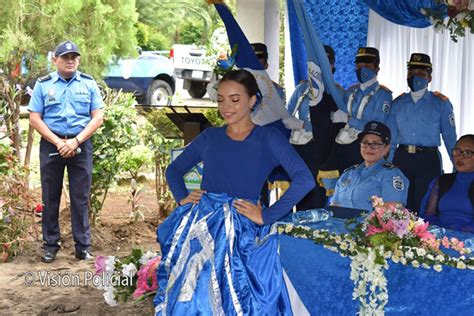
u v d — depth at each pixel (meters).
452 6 5.30
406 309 3.38
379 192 4.21
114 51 9.62
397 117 5.92
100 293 5.50
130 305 5.19
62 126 6.37
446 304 3.33
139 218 7.79
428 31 7.23
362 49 5.88
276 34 7.19
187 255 3.37
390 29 7.35
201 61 14.93
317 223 3.74
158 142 7.77
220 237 3.35
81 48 8.87
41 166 6.43
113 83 13.65
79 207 6.53
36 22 8.57
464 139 4.21
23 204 7.16
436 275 3.31
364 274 3.40
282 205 3.37
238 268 3.31
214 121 6.30
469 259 3.25
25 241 6.76
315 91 5.49
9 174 6.80
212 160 3.51
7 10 8.14
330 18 7.22
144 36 21.94
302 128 5.66
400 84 7.40
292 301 3.67
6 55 8.07
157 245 7.19
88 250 6.62
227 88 3.41
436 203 4.29
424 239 3.36
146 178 10.12
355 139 5.52
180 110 6.05
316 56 5.43
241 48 5.36
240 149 3.46
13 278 5.91
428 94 5.89
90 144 6.54
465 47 7.05
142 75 13.73
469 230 4.03
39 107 6.37
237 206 3.39
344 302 3.53
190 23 22.86
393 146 5.95
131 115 7.35
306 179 3.35
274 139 3.42
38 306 5.18
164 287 3.49
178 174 3.66
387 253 3.34
